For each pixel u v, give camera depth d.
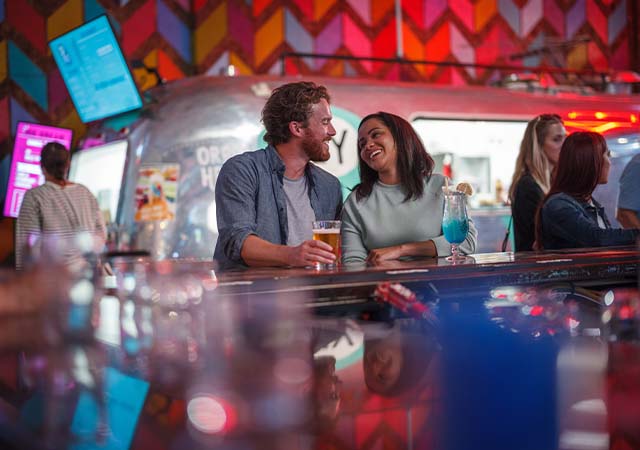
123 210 4.58
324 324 1.54
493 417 0.87
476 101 5.48
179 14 6.57
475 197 5.40
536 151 4.22
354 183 4.96
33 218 4.41
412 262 2.32
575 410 0.89
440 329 1.45
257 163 2.65
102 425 0.80
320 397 0.94
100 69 4.91
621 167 5.75
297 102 2.65
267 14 6.80
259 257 2.37
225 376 1.05
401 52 7.20
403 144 2.79
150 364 1.12
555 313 1.54
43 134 5.67
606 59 8.20
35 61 6.18
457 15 7.50
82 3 6.29
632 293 1.74
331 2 7.04
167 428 0.80
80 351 1.20
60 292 1.29
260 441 0.77
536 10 7.83
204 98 4.74
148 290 1.55
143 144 4.61
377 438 0.79
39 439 0.75
